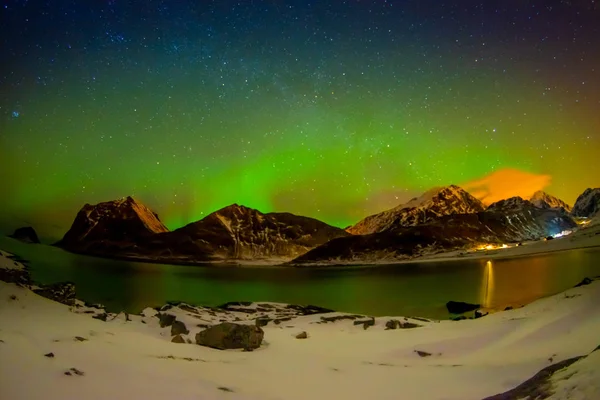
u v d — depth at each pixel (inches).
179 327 551.8
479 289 1013.2
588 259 1053.2
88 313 609.9
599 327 489.4
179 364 387.5
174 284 1091.3
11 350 342.3
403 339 589.9
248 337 502.0
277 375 398.0
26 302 561.9
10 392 277.0
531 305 674.8
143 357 393.4
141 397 299.4
